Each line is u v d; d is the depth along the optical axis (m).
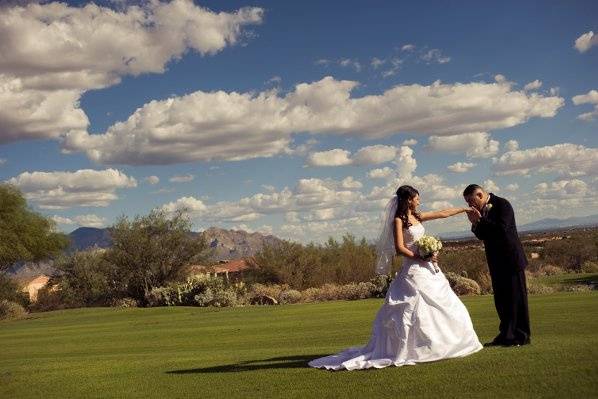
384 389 6.53
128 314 28.72
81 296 49.06
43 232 48.47
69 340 18.11
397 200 8.16
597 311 14.21
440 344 7.64
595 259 47.38
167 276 44.91
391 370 7.39
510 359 7.20
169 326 20.53
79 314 31.23
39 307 50.72
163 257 44.78
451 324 7.79
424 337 7.65
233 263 58.28
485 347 8.27
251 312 24.25
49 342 17.89
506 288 8.31
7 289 48.16
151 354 12.40
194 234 45.97
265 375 7.99
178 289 34.78
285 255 41.22
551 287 26.80
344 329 14.90
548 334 10.54
